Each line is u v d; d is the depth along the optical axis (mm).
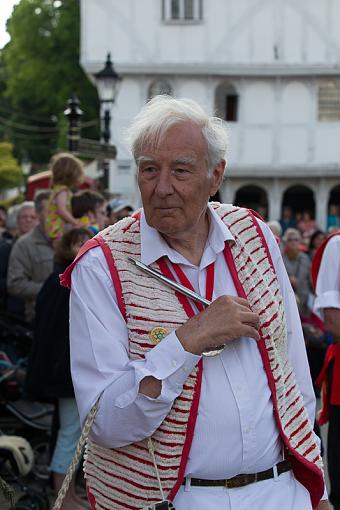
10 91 40438
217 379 2666
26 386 5477
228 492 2699
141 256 2725
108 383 2602
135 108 29812
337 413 4836
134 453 2639
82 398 2646
